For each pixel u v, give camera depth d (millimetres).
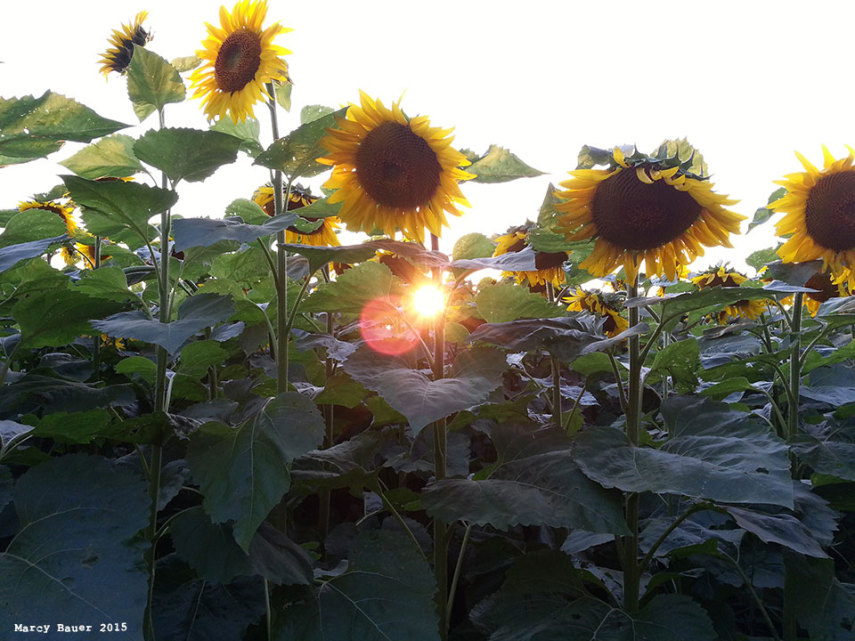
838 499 1366
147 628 987
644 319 2318
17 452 1002
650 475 1020
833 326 1440
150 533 1010
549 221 1327
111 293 1088
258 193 1636
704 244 1185
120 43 1548
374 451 1260
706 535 1332
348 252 1063
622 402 1181
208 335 1529
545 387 1604
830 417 1498
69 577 778
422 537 1409
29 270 1226
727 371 1643
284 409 1007
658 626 1042
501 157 1219
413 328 1182
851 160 1429
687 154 1248
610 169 1163
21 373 1266
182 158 1058
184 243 931
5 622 729
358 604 995
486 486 1092
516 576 1156
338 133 1139
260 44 1216
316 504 1710
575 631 1042
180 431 988
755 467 995
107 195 994
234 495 917
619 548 1222
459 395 983
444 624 1159
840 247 1475
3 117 1060
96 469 880
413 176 1148
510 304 1301
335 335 1705
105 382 1452
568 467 1100
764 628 1483
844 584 1213
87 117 1092
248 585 1138
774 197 1635
